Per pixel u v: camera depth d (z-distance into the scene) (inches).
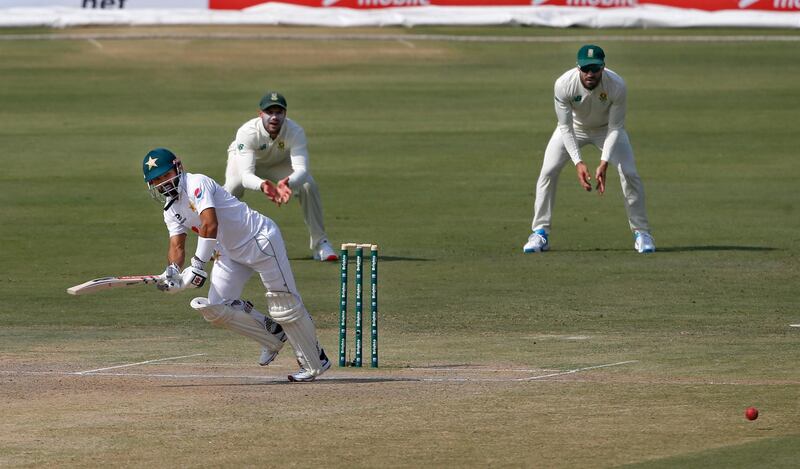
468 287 1865.2
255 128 2025.1
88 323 1610.5
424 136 3467.0
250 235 1163.9
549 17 4771.2
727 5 4758.9
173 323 1614.2
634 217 2191.2
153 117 3693.4
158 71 4271.7
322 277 1952.5
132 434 943.0
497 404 1051.3
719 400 1053.8
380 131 3531.0
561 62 4397.1
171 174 1140.5
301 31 4709.6
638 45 4598.9
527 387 1131.9
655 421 975.0
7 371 1239.5
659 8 4763.8
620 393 1093.8
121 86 4097.0
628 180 2169.0
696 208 2630.4
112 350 1397.6
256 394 1107.9
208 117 3693.4
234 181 2039.9
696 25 4758.9
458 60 4434.1
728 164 3120.1
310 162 3144.7
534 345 1417.3
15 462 860.0
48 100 3914.9
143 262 2073.1
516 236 2343.8
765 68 4323.3
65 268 2025.1
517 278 1939.0
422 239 2308.1
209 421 988.6
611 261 2091.5
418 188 2847.0
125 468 844.6
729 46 4601.4
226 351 1396.4
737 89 4060.0
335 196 2760.8
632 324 1572.3
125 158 3161.9
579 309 1689.2
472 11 4776.1
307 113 3764.8
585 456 868.6
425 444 908.6
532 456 870.4
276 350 1213.1
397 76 4239.7
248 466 848.9
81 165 3083.2
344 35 4675.2
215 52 4463.6
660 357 1314.0
